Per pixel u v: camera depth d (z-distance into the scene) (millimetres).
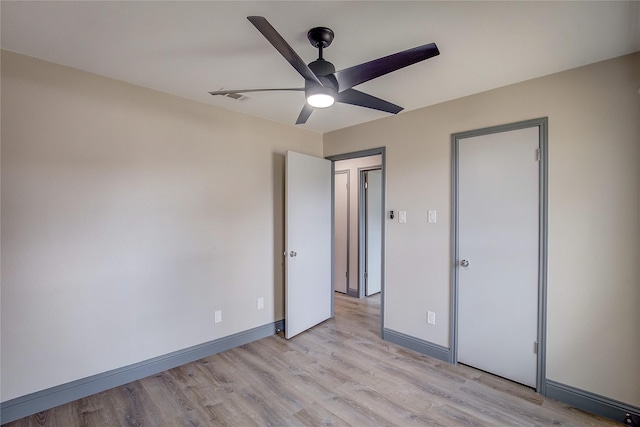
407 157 3127
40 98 2088
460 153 2752
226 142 3061
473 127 2676
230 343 3105
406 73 2279
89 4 1533
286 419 2062
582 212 2162
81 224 2248
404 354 3002
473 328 2699
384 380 2537
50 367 2135
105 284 2354
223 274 3045
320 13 1599
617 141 2039
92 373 2303
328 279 3961
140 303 2523
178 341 2746
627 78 2008
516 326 2461
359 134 3584
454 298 2791
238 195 3158
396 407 2189
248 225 3244
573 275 2199
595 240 2117
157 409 2156
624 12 1572
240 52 2014
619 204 2031
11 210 1992
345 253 5180
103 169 2342
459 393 2354
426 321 2988
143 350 2545
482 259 2631
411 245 3090
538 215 2342
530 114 2377
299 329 3490
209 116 2934
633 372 1997
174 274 2711
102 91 2338
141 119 2525
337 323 3844
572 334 2207
